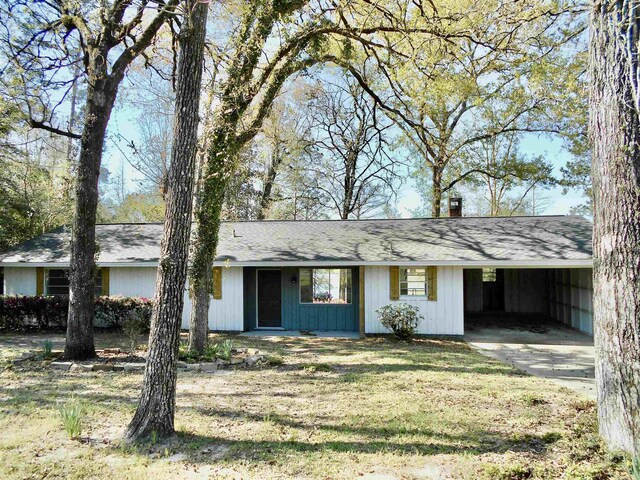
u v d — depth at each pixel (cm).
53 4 1058
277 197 2855
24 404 622
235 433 514
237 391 706
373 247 1421
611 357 454
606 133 464
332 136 2675
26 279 1541
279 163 2686
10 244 2011
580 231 1416
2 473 405
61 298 1402
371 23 1137
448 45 1111
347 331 1472
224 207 2238
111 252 1519
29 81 1093
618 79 452
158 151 2606
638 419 429
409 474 408
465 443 483
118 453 453
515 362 971
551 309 1850
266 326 1526
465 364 931
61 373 824
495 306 2066
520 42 1017
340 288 1498
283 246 1476
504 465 421
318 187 2769
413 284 1381
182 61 515
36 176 2027
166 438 490
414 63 1118
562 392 700
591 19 484
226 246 1504
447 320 1349
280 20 959
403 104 1318
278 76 1100
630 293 441
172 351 500
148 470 413
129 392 692
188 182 509
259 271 1532
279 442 486
